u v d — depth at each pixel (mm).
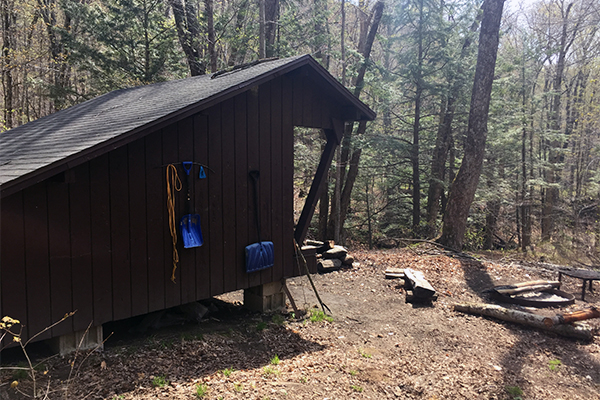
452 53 16625
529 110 19234
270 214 6387
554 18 22625
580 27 20000
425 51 16859
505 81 16766
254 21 15211
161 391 3945
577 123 21781
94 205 4508
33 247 4086
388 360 5172
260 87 6090
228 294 7742
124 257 4773
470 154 12086
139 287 4918
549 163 19156
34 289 4105
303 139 16328
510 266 9898
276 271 6539
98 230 4547
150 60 13812
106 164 4582
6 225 3914
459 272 9352
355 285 8500
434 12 16062
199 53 14594
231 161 5816
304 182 17469
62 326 4316
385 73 16438
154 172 5008
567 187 20172
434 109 18906
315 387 4305
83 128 5641
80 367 4301
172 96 5980
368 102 19156
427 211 18906
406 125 19281
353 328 6285
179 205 5258
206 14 14578
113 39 12883
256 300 6719
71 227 4340
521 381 4660
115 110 6480
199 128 5426
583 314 5977
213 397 3879
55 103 13227
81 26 13203
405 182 19672
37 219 4102
